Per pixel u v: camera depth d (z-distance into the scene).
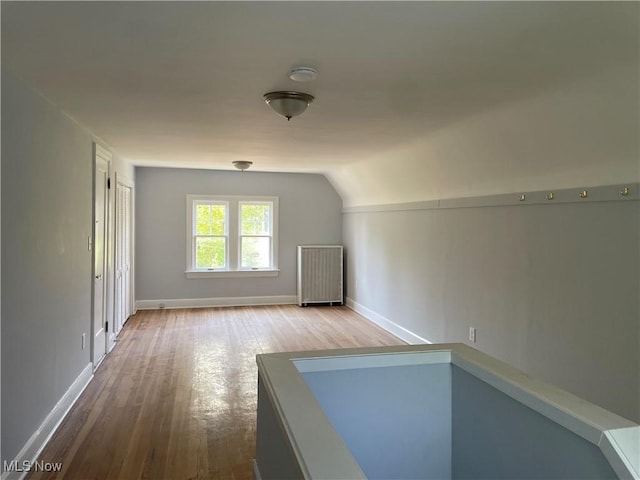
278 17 1.72
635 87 2.19
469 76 2.38
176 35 1.89
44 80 2.47
